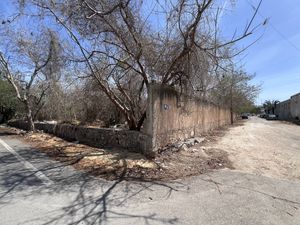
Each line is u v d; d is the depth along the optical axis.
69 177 6.88
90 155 9.25
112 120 16.47
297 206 5.52
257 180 7.24
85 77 11.68
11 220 4.44
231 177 7.42
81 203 5.21
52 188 6.02
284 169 8.83
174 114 11.08
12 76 19.44
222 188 6.40
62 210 4.88
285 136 20.16
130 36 9.68
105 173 7.25
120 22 9.56
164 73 10.48
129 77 11.87
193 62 10.23
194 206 5.25
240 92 37.09
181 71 10.45
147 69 10.41
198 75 10.87
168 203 5.36
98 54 10.80
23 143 13.39
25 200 5.29
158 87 9.50
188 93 12.80
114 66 11.03
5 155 9.89
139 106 11.52
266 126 31.42
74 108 18.06
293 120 49.06
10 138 15.91
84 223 4.42
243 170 8.36
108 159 8.62
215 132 19.86
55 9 9.91
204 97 16.98
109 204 5.21
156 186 6.37
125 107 11.27
